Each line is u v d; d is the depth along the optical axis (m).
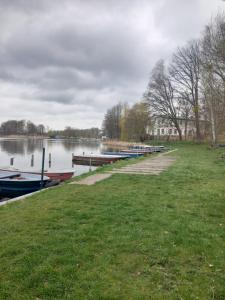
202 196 9.48
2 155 44.44
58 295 3.91
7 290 4.01
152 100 57.22
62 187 11.57
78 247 5.34
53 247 5.34
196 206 8.30
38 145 81.50
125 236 5.88
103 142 101.19
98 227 6.46
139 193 10.10
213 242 5.65
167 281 4.27
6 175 16.17
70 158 40.31
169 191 10.43
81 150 59.50
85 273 4.44
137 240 5.70
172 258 4.98
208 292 4.00
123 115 82.88
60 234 6.00
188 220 6.99
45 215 7.37
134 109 72.19
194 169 16.69
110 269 4.57
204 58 41.34
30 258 4.88
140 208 8.02
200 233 6.13
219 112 39.62
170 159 24.75
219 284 4.20
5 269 4.57
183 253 5.15
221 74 35.00
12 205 8.80
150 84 57.31
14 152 51.81
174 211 7.79
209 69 35.66
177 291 4.02
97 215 7.38
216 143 40.28
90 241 5.66
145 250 5.25
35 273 4.41
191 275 4.43
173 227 6.46
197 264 4.79
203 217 7.29
